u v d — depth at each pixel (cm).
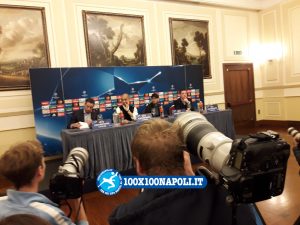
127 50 526
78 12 476
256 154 54
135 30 534
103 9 499
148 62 552
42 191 305
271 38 690
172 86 555
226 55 662
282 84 677
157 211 54
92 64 489
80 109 446
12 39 418
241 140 58
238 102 687
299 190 290
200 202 56
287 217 236
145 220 54
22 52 426
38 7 438
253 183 56
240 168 55
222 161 62
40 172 109
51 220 90
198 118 81
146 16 548
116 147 336
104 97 480
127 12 525
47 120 429
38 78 420
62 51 462
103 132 328
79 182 106
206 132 73
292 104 664
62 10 461
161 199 55
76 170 111
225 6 653
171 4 579
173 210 54
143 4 545
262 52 714
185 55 600
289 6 641
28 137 436
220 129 448
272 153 56
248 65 700
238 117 690
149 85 529
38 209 91
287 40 654
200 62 621
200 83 593
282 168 58
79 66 477
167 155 58
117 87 493
